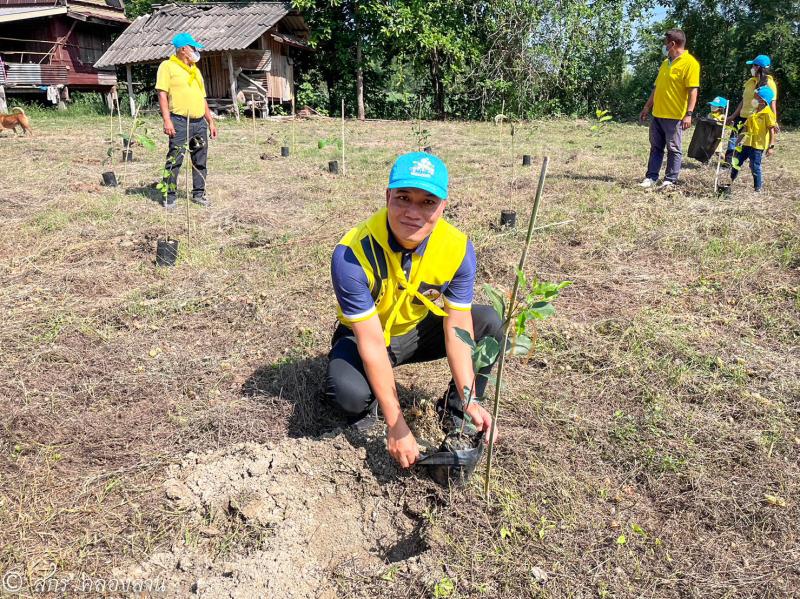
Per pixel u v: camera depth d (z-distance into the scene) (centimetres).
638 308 410
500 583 208
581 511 239
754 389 316
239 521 236
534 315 197
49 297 422
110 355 352
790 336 372
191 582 212
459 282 244
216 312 409
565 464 264
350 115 2267
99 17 2183
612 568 214
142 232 552
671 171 703
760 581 208
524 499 243
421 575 209
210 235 559
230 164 920
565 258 498
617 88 2259
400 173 211
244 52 1847
